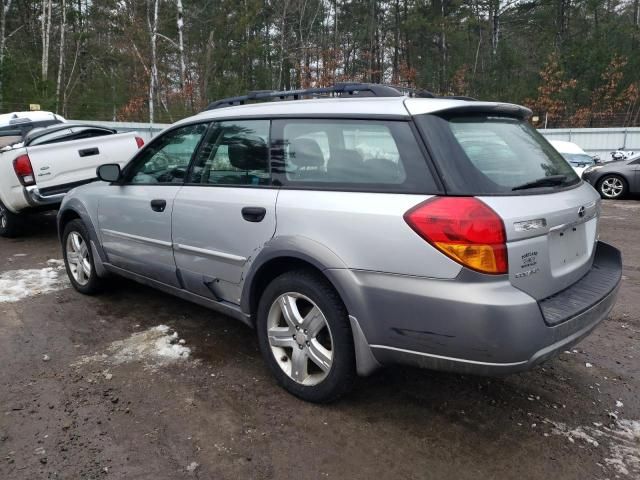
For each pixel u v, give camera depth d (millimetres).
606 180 13891
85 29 31125
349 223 2846
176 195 3887
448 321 2557
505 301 2475
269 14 36312
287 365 3332
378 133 2916
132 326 4438
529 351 2529
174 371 3660
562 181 3105
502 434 2988
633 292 5562
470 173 2660
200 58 30969
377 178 2859
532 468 2707
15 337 4207
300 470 2674
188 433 2959
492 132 3043
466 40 41094
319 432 2975
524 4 46000
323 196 3012
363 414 3152
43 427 3002
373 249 2750
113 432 2963
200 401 3277
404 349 2744
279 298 3270
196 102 27766
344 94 3457
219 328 4402
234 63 32688
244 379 3549
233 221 3434
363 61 42750
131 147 7910
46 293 5270
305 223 3031
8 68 20641
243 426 3027
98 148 7543
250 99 3932
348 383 3047
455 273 2523
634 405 3318
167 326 4438
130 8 28312
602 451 2854
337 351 2990
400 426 3045
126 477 2611
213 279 3684
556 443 2914
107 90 26000
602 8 45031
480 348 2518
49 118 10531
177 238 3883
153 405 3232
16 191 7125
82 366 3725
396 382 3527
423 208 2613
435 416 3150
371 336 2822
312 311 3117
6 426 3008
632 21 46531
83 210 4898
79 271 5172
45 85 22000
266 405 3234
